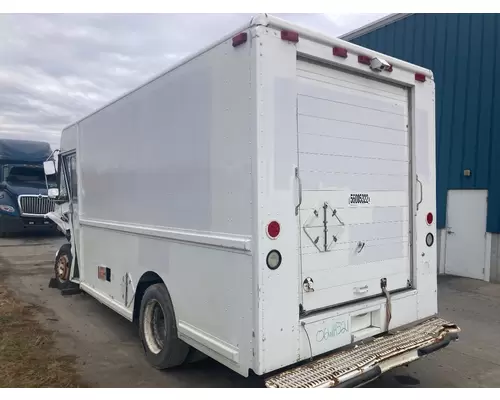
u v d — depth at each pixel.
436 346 3.61
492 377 4.27
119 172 4.92
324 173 3.39
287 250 3.00
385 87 3.92
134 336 5.36
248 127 2.92
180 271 3.74
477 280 8.74
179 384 4.01
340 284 3.50
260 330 2.87
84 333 5.46
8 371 4.24
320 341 3.21
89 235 6.04
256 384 4.01
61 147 7.07
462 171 9.01
